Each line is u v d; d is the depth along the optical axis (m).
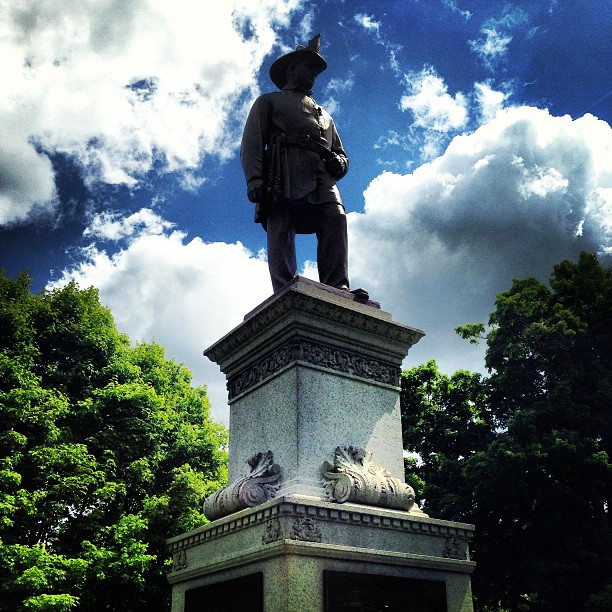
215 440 27.02
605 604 17.67
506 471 20.44
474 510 22.08
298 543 4.69
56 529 19.06
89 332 24.61
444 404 26.72
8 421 19.28
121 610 18.38
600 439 22.00
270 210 7.24
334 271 6.96
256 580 4.84
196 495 20.52
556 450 20.30
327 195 7.16
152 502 19.73
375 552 5.04
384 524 5.24
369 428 6.09
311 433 5.66
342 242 7.05
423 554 5.38
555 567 19.47
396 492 5.54
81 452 19.77
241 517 5.19
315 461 5.57
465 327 27.48
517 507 20.73
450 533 5.63
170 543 6.19
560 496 20.72
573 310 24.22
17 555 16.36
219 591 5.25
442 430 25.19
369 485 5.38
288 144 7.23
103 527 19.30
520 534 22.14
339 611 4.66
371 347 6.48
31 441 19.77
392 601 4.99
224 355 7.02
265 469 5.64
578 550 19.66
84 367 23.73
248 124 7.28
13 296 23.75
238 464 6.31
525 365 23.81
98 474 19.69
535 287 25.20
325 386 5.95
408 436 25.73
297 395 5.74
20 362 21.25
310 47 7.75
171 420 25.53
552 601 20.17
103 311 25.45
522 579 20.91
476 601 22.34
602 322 23.09
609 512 21.92
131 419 22.53
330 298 6.25
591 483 20.53
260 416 6.18
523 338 23.64
